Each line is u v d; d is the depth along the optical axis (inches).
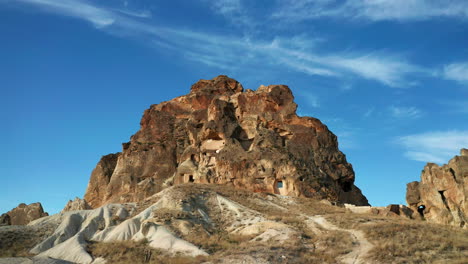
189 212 2395.4
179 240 1983.3
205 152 3213.6
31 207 3048.7
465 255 1694.1
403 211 2711.6
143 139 3533.5
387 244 1796.3
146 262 1823.3
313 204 2736.2
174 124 3599.9
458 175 2714.1
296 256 1764.3
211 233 2197.3
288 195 2918.3
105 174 3617.1
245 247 1857.8
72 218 2351.1
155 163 3373.5
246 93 3489.2
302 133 3270.2
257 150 3093.0
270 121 3312.0
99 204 3496.6
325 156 3218.5
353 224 2185.0
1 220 2849.4
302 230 2127.2
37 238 2186.3
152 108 3816.4
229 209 2509.8
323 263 1705.2
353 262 1700.3
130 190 3248.0
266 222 2213.3
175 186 2851.9
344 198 3184.1
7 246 2064.5
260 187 2945.4
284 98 3442.4
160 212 2332.7
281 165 3009.4
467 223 2532.0
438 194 2696.9
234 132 3267.7
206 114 3501.5
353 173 3272.6
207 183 3002.0
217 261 1720.0
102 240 2143.2
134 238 2113.7
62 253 1962.4
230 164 3041.3
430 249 1765.5
